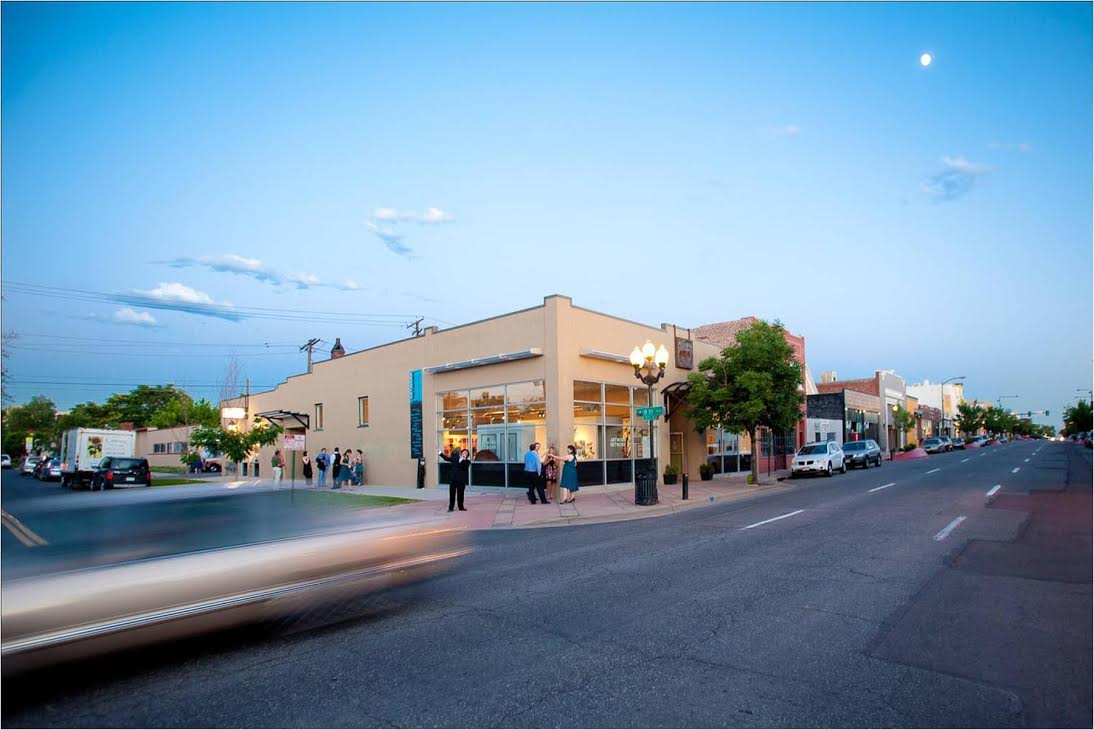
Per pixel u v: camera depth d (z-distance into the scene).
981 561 8.80
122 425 72.81
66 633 4.66
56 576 4.84
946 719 4.11
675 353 25.98
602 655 5.38
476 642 5.78
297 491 24.58
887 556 9.27
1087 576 7.87
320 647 5.70
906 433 65.56
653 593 7.46
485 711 4.31
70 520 15.98
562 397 20.06
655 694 4.55
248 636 5.98
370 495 22.14
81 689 4.77
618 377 22.59
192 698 4.59
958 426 103.44
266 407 37.59
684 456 26.73
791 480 27.22
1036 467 29.00
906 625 6.05
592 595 7.45
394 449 26.75
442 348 24.50
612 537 12.15
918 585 7.55
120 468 31.31
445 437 24.12
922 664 5.06
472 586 8.01
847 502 16.67
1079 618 6.18
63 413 89.69
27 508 19.77
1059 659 5.12
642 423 23.72
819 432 41.47
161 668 5.20
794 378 24.58
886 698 4.43
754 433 24.67
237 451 34.31
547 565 9.36
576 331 20.98
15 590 4.58
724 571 8.55
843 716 4.16
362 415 29.14
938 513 13.71
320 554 6.13
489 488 22.08
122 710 4.39
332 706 4.43
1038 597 6.94
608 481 21.75
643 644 5.65
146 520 15.48
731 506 17.34
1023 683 4.66
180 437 54.59
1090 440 66.81
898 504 15.67
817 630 5.95
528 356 20.77
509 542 11.84
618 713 4.25
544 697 4.54
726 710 4.27
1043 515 13.07
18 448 86.50
